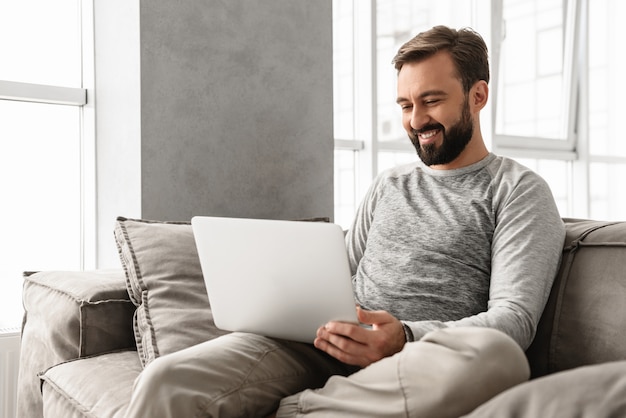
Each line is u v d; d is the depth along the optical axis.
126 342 1.68
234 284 1.31
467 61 1.56
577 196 3.88
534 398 0.84
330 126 2.51
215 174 2.21
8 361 2.09
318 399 1.13
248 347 1.29
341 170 2.99
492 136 3.33
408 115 1.61
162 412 1.14
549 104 3.78
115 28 2.16
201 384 1.18
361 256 1.74
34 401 1.72
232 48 2.24
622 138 4.11
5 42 2.23
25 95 2.18
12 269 2.25
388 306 1.50
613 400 0.79
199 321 1.56
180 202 2.13
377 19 3.10
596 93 3.97
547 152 3.73
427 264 1.50
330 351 1.22
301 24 2.42
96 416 1.35
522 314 1.29
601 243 1.44
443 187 1.60
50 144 2.30
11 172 2.24
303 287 1.22
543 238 1.41
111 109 2.20
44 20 2.29
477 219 1.50
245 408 1.23
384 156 3.17
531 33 3.66
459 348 1.02
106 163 2.24
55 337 1.64
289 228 1.21
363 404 1.08
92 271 1.86
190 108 2.15
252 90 2.30
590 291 1.40
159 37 2.08
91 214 2.30
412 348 1.07
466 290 1.45
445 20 3.36
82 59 2.34
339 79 2.98
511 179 1.52
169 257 1.66
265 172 2.34
